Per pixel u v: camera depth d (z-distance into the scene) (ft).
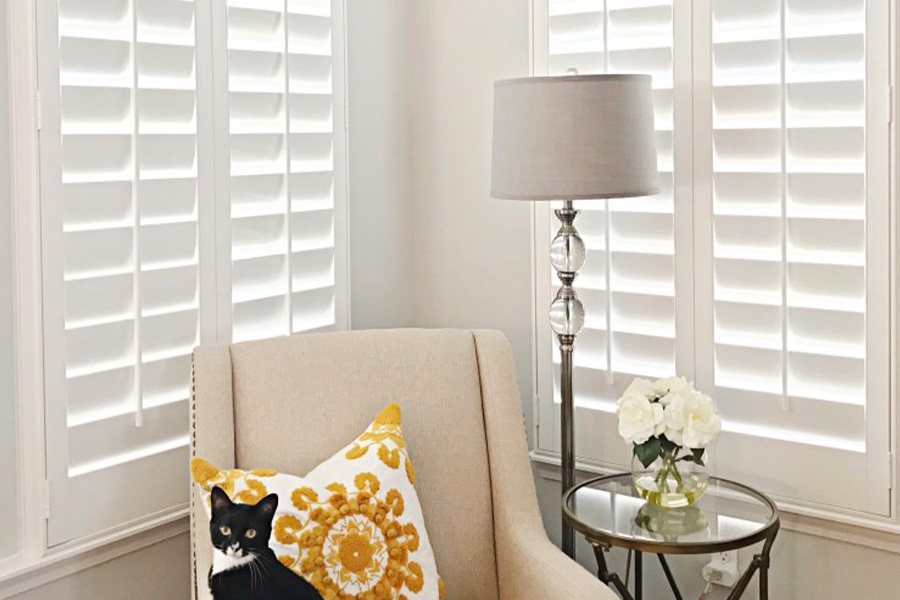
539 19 8.27
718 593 7.98
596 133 6.83
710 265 7.57
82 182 6.74
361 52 8.77
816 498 7.27
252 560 6.00
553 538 8.86
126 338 7.06
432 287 9.30
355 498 6.38
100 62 6.82
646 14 7.72
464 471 7.33
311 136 8.27
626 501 7.33
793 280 7.23
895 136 6.71
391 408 7.04
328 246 8.48
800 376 7.27
